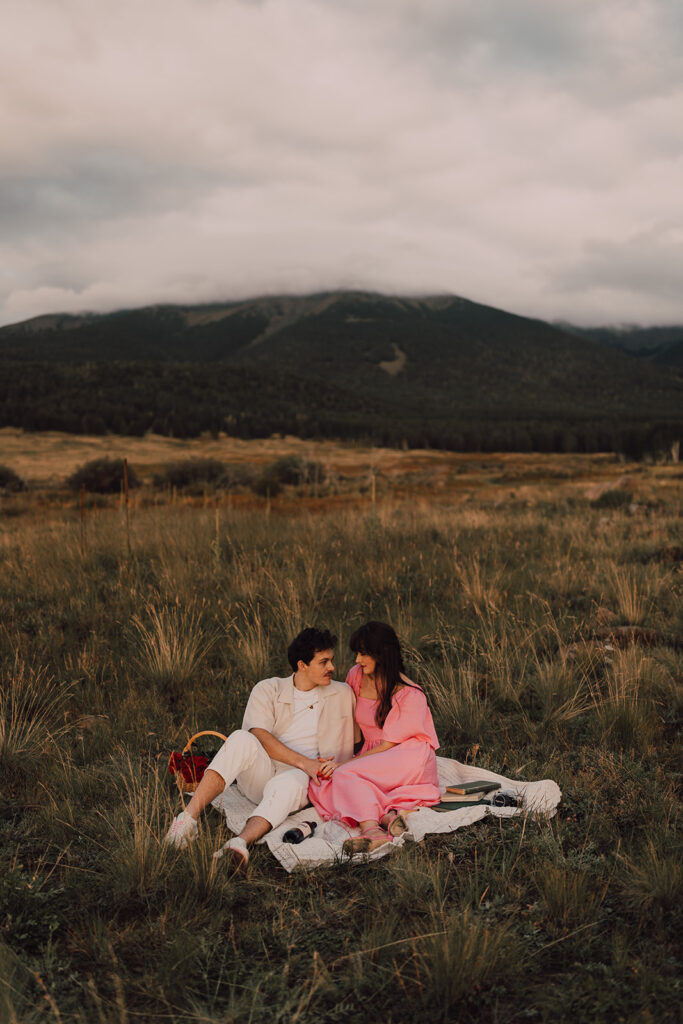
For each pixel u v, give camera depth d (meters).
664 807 3.77
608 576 8.58
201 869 3.23
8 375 162.00
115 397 154.00
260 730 4.04
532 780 4.28
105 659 6.16
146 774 4.29
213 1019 2.35
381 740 4.14
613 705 5.02
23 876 3.18
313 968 2.62
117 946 2.82
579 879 3.05
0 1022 2.33
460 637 6.59
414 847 3.53
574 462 92.19
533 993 2.50
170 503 30.58
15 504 31.80
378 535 11.02
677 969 2.58
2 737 4.45
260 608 7.42
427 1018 2.41
